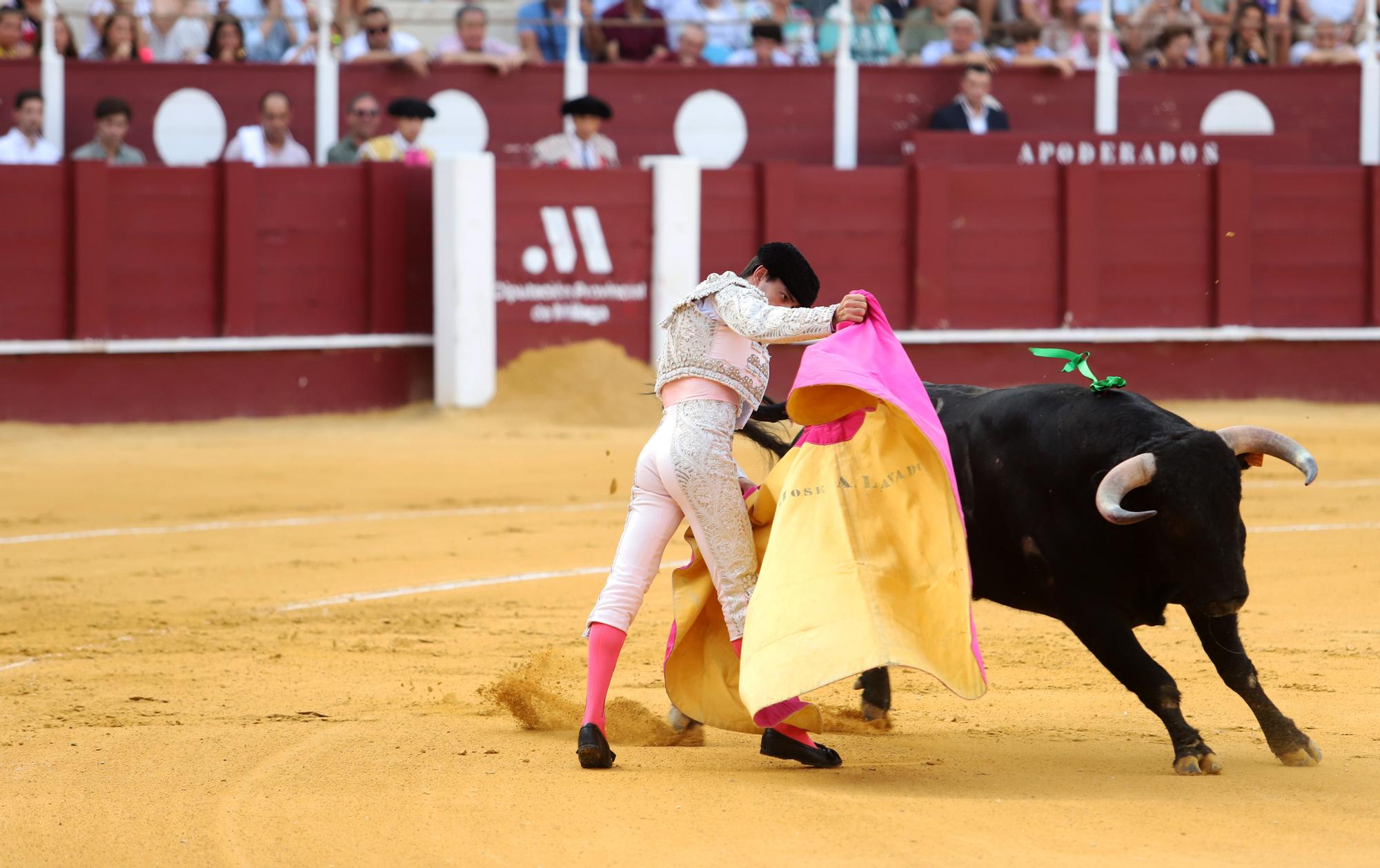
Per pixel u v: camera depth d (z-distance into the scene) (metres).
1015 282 53.22
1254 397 54.72
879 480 14.95
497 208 49.72
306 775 15.03
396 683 20.27
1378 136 56.47
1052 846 12.47
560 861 12.27
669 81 53.44
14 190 47.06
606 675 15.48
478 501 36.62
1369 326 54.75
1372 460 42.38
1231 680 15.41
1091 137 53.75
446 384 49.75
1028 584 15.95
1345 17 57.78
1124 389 15.80
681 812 13.55
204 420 48.91
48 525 33.59
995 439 15.97
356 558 30.19
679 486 15.40
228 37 51.66
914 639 14.53
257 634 23.64
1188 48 56.22
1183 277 53.97
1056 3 56.50
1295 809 13.62
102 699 19.23
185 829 13.35
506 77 52.59
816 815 13.40
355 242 50.16
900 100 54.47
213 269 48.94
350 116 51.06
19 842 13.06
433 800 14.05
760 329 14.73
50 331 47.56
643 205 50.78
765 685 14.54
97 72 50.44
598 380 49.56
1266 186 54.09
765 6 55.69
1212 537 14.27
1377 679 19.97
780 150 54.00
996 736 17.19
